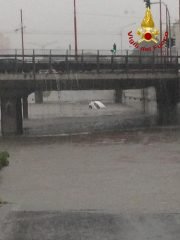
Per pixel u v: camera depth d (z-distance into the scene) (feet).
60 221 52.85
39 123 193.26
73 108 274.77
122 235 47.67
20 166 100.48
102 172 92.32
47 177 88.43
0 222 52.34
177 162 101.40
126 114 225.97
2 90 150.41
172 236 47.24
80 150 121.19
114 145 128.16
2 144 134.92
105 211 58.34
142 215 55.67
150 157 108.37
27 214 56.24
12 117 155.02
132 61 165.99
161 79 163.73
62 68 153.58
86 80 153.28
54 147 127.24
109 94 327.26
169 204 64.80
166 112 179.73
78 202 66.95
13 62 148.15
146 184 80.28
